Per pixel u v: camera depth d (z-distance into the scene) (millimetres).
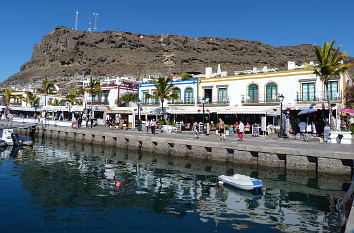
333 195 9852
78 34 189500
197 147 18141
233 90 31828
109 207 8023
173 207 8195
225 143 16750
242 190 10445
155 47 181375
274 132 26719
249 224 6930
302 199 9312
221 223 6969
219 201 8930
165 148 19828
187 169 14695
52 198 8789
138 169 14469
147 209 7941
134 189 10211
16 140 24562
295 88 27797
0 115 58469
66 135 30734
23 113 58094
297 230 6578
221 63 158625
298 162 13898
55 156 18859
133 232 6242
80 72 140000
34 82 139250
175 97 33469
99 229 6355
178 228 6555
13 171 13102
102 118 44875
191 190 10281
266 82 29547
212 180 12094
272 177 12906
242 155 15992
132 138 22438
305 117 27547
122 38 187250
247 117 29609
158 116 35781
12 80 158750
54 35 199375
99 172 13367
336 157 12641
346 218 7000
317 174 13219
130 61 155125
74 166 14953
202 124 27672
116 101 44875
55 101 61219
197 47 186500
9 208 7676
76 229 6320
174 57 159625
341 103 24891
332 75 23688
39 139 32656
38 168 14086
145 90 39938
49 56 174250
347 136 17594
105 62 155125
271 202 8922
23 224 6527
